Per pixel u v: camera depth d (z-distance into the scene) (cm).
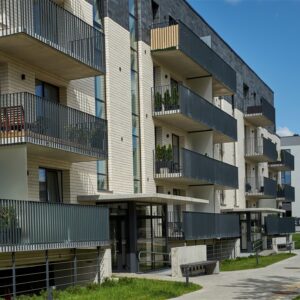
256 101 4706
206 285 1909
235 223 3356
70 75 1992
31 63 1845
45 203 1611
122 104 2364
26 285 1761
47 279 1622
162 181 2731
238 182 3791
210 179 2966
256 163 4675
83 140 1845
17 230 1499
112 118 2281
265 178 4462
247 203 4503
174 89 2653
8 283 1684
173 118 2714
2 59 1734
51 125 1703
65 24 1814
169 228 2666
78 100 2094
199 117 2844
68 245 1692
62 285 1806
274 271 2462
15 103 1644
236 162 4084
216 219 3005
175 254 2150
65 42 1802
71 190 2006
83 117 1858
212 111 3039
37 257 1661
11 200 1496
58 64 1866
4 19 1636
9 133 1609
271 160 4656
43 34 1706
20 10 1631
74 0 2067
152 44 2666
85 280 1859
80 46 1870
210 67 3045
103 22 2283
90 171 2128
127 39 2441
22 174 1639
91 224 1816
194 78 3148
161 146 2659
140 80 2559
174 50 2631
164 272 2273
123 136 2358
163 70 2823
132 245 2178
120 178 2311
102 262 1906
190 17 3169
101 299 1482
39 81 1936
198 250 2338
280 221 4472
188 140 3102
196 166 2791
